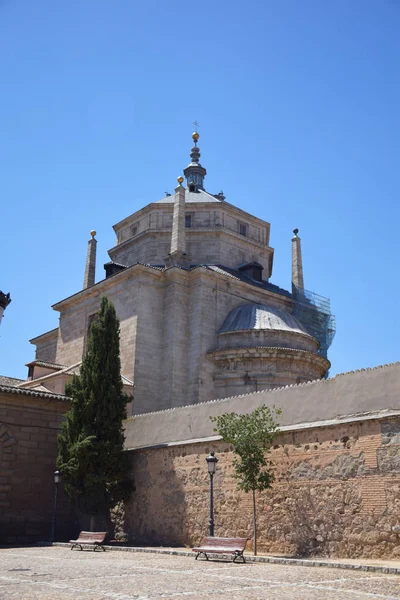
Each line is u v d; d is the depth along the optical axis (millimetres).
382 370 18312
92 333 29828
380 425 17672
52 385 37031
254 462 20016
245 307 43281
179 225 44469
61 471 27828
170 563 17125
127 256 50500
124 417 28812
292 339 41375
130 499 27031
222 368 40188
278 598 10156
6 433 28797
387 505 16906
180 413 25969
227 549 17828
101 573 14406
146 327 40625
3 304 11492
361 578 13227
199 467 23828
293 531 19375
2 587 11750
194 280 42312
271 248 51781
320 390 20078
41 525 28812
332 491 18516
